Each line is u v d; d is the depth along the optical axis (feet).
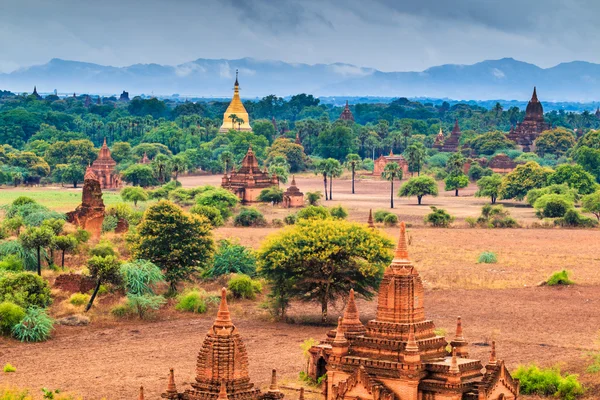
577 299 620.49
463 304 605.31
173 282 639.76
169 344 501.56
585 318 562.25
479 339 504.43
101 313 570.87
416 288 326.03
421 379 311.47
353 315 349.41
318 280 556.92
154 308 577.02
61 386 413.39
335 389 318.45
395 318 323.57
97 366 452.35
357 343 325.62
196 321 563.89
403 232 329.93
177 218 647.97
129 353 480.23
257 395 287.69
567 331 526.16
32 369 446.19
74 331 531.91
